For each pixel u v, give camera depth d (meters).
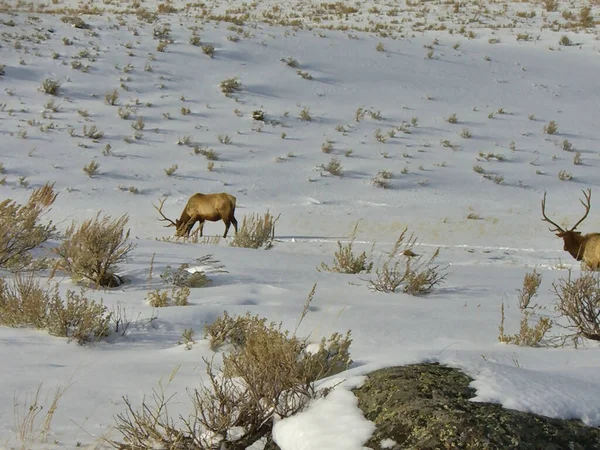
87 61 52.53
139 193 36.28
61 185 36.12
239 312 11.59
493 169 42.72
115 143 42.16
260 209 35.00
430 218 34.12
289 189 38.16
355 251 26.05
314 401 6.01
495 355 8.05
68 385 7.47
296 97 51.12
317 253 26.22
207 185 37.94
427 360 6.44
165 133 44.12
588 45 66.00
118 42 56.28
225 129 45.53
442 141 45.94
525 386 5.64
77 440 5.94
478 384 5.67
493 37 67.25
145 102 48.03
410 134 47.25
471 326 11.72
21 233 15.10
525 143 47.16
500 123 50.03
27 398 6.91
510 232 32.25
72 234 15.51
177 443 5.82
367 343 10.41
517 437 4.96
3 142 40.25
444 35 66.50
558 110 53.09
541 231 32.66
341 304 12.93
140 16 63.44
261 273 15.96
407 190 38.91
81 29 58.03
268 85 52.25
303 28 64.00
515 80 57.47
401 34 65.44
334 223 32.91
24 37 54.59
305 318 11.47
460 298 14.82
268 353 6.39
